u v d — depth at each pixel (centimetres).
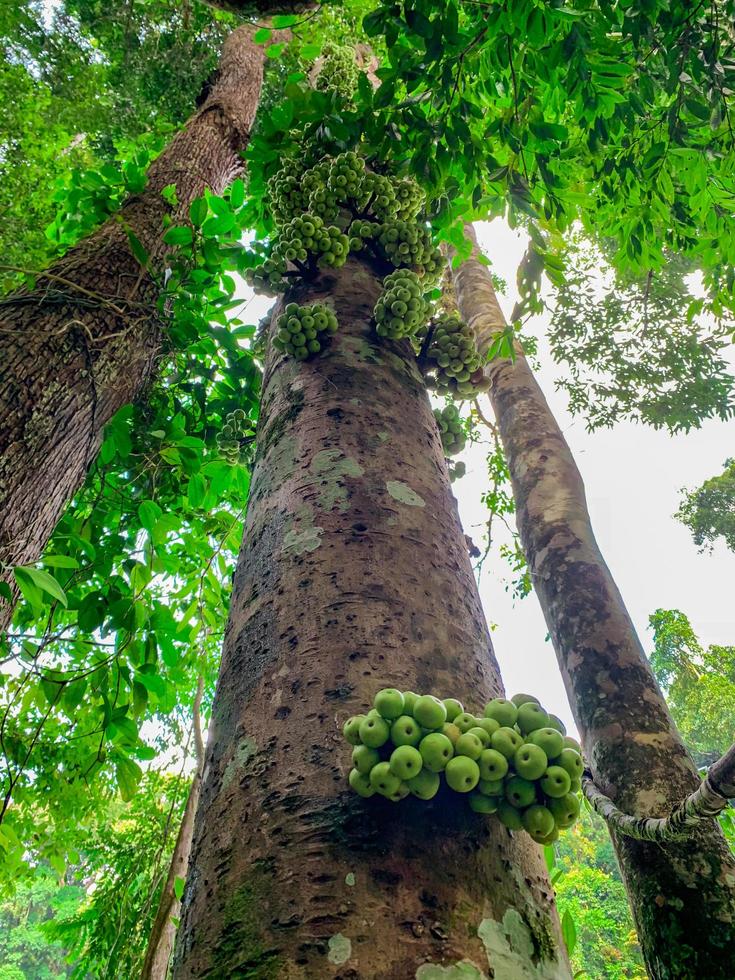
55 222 538
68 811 611
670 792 310
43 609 237
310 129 363
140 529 520
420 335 351
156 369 472
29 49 1110
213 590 623
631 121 375
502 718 147
